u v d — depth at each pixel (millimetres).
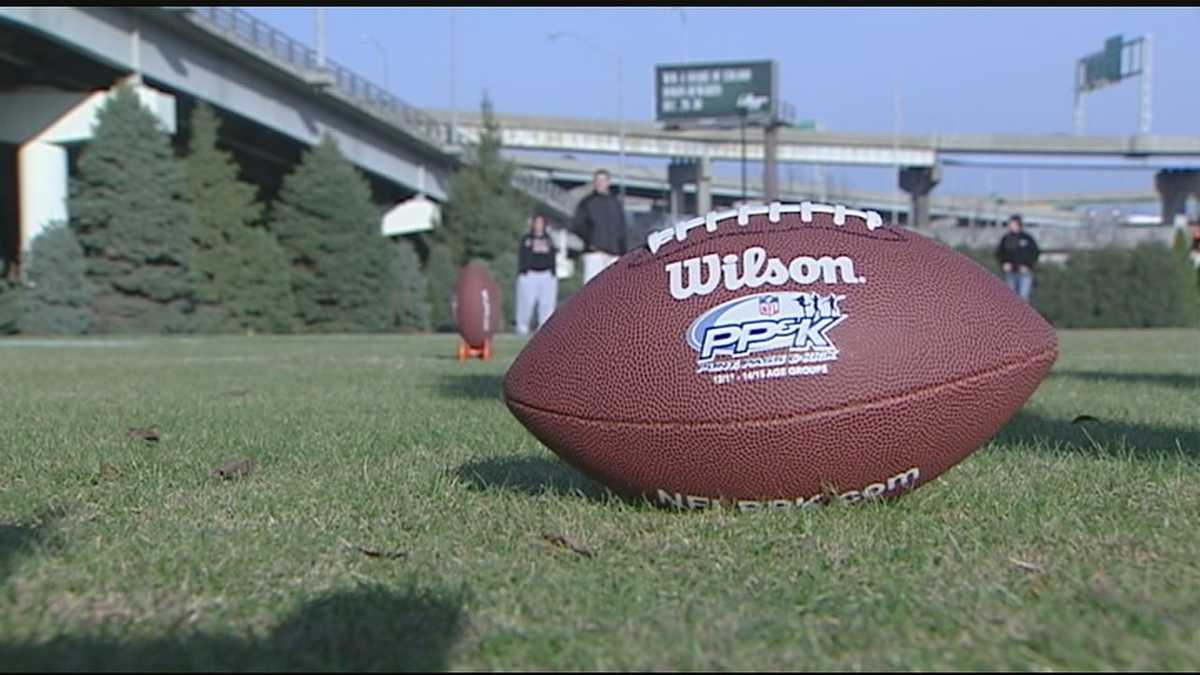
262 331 37812
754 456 3057
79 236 32062
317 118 42688
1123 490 3600
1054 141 71750
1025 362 3191
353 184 42062
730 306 3078
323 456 4566
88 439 5043
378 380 9234
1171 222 75062
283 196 41750
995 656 2021
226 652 2057
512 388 3395
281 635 2158
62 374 10438
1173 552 2742
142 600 2404
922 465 3174
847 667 1979
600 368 3168
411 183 53750
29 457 4457
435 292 47812
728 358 3041
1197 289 47031
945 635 2143
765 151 65312
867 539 2881
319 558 2770
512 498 3551
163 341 23984
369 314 42375
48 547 2840
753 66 64188
